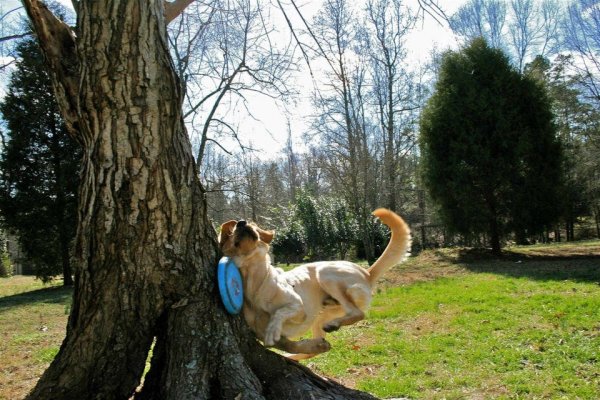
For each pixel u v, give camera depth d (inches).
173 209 153.3
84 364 153.3
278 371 167.6
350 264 217.2
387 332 342.3
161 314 160.1
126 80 142.6
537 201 692.7
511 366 251.1
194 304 157.5
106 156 145.8
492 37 1069.8
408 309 405.4
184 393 143.6
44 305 574.9
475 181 709.3
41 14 151.8
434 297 447.2
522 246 974.4
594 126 1274.6
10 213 769.6
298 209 1024.2
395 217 224.4
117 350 155.3
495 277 542.9
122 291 152.4
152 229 150.8
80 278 154.8
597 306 352.2
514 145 685.9
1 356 335.6
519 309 370.0
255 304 179.0
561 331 303.6
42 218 773.3
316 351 175.3
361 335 339.3
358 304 207.0
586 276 494.9
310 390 160.7
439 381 239.0
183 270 156.6
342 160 909.8
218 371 151.2
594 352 258.4
